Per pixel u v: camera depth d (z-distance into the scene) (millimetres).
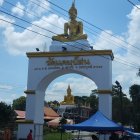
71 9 30797
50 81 30891
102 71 28422
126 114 49969
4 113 46219
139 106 42531
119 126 19875
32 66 30141
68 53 29266
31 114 29375
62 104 81188
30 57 30281
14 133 33438
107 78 28234
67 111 79750
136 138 21562
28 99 29719
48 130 53688
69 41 29953
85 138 42406
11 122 42781
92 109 87938
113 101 57844
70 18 30766
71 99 81875
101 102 27984
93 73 28594
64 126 20141
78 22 30469
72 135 46875
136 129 39625
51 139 39062
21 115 59625
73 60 29203
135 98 42969
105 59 28516
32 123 29109
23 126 29172
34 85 29812
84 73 28859
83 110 85750
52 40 30531
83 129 19859
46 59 29922
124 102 57281
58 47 29953
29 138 27266
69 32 30375
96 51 28625
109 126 19844
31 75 30031
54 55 29641
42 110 30594
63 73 30188
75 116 75938
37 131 29547
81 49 29469
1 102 47031
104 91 27953
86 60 28891
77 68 29016
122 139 22406
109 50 28359
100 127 19797
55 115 74500
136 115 41562
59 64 29500
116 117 57219
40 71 29891
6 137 30453
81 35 29844
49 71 29672
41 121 30328
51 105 93188
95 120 20688
